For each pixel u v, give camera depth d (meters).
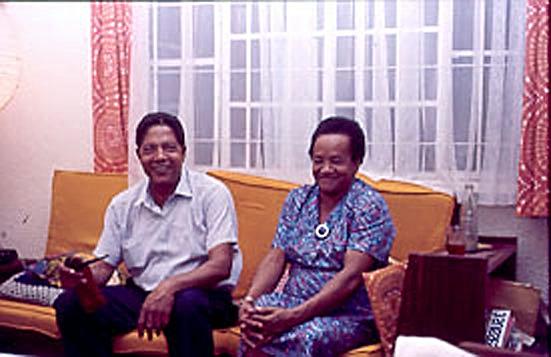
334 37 3.14
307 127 3.22
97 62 3.46
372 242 2.42
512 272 3.04
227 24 3.29
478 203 3.05
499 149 3.02
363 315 2.42
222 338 2.55
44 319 2.79
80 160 3.70
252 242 3.02
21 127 3.78
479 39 2.98
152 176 2.67
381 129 3.10
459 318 2.21
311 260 2.49
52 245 3.37
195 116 3.37
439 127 3.05
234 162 3.34
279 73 3.23
